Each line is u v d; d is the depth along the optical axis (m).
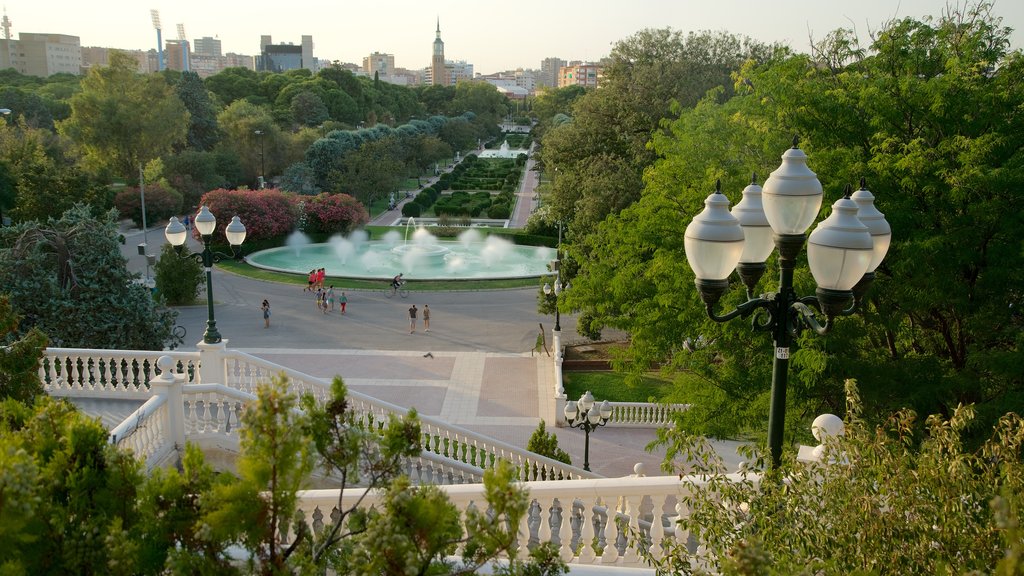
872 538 5.00
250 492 4.10
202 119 89.62
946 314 14.30
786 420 13.87
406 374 28.91
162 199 65.44
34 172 52.94
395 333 35.00
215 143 90.00
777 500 5.53
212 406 15.84
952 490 5.03
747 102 16.80
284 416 4.10
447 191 97.69
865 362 13.02
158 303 23.38
